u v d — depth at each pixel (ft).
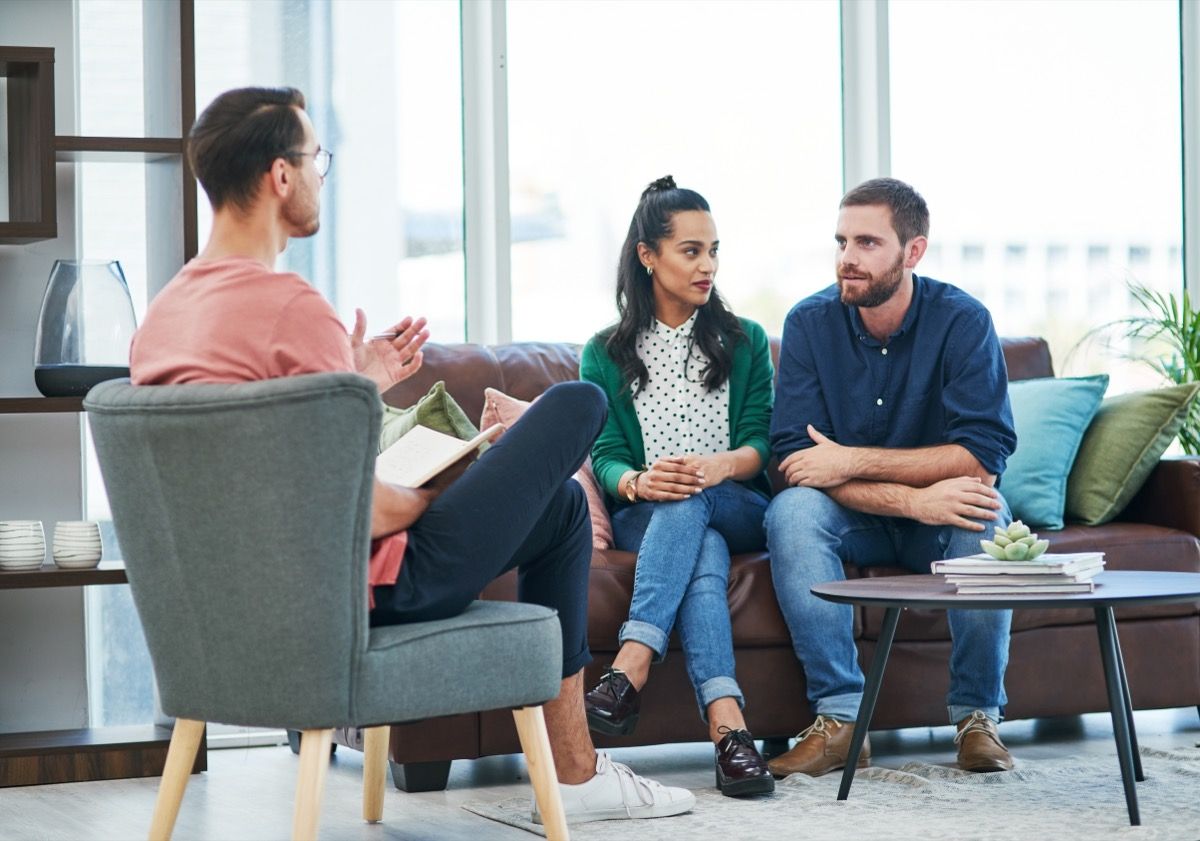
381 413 6.12
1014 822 7.87
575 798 8.12
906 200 10.30
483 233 13.32
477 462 7.07
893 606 7.89
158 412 6.15
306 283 6.53
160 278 11.33
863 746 9.57
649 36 13.96
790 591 9.62
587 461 10.66
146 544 6.42
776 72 14.38
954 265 14.85
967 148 14.92
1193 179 15.51
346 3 12.86
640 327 10.63
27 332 11.13
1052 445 11.23
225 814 8.82
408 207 13.08
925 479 9.95
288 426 5.96
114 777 10.27
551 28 13.64
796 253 14.42
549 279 13.53
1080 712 10.55
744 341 10.68
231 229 6.77
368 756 8.34
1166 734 11.09
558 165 13.61
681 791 8.39
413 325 7.94
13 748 10.07
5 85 11.08
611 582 9.57
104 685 11.89
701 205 10.53
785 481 11.51
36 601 11.03
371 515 6.16
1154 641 10.73
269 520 6.05
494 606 7.04
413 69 13.10
